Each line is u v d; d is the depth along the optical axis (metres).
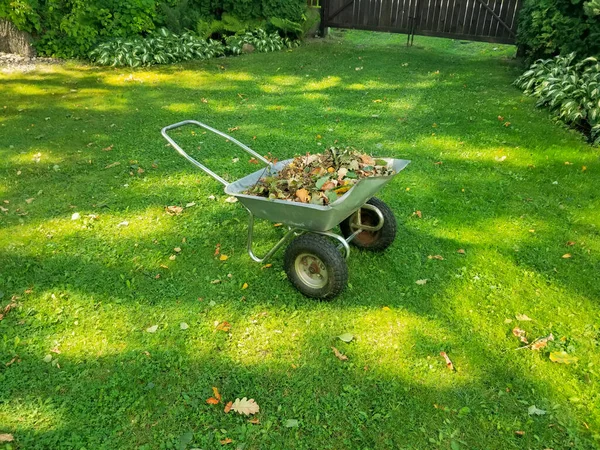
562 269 3.52
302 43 10.77
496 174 4.92
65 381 2.60
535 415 2.43
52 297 3.20
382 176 2.90
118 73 8.38
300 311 3.10
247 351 2.80
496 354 2.79
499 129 5.98
